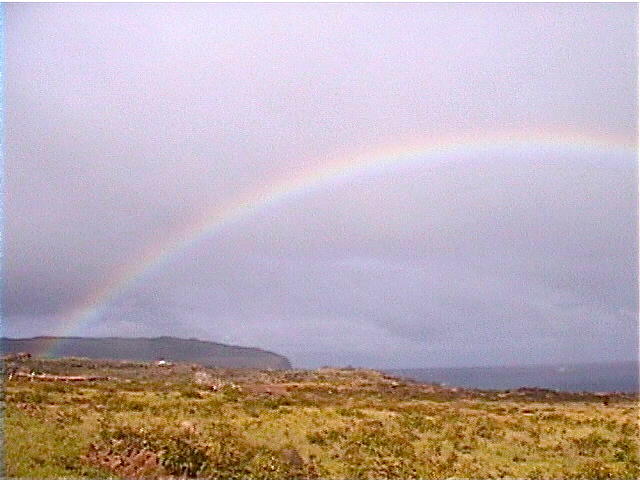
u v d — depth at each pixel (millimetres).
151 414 23750
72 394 28844
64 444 16141
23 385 31203
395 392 52812
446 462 18984
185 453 15711
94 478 13828
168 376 58562
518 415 32500
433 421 27312
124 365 66375
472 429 25031
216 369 74000
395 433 23062
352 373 78250
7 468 13664
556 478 17812
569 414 33719
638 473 18625
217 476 15109
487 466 18938
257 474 15578
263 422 23828
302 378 70438
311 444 20359
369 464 17844
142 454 15617
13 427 17656
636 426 27594
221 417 24469
